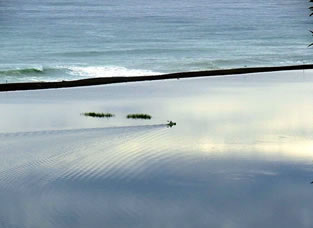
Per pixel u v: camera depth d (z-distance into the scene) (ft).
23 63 294.25
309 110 156.66
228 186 80.64
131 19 589.73
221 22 575.79
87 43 390.83
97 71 264.11
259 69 262.06
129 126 131.13
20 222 65.51
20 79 237.66
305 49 372.79
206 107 162.09
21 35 431.84
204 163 94.48
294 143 111.65
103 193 77.10
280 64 301.22
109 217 67.46
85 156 98.53
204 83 219.82
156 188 79.46
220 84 216.54
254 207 71.56
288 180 84.17
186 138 115.96
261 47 383.04
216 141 113.09
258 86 210.18
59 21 556.10
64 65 285.64
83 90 201.05
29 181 82.58
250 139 115.55
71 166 91.40
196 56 331.57
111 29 488.85
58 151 102.68
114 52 340.18
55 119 142.61
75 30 475.72
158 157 97.86
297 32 494.59
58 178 84.38
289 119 141.49
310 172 88.89
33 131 124.77
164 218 67.15
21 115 148.77
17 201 73.41
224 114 149.48
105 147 106.01
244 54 343.46
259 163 94.89
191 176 86.17
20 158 97.04
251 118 142.72
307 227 64.64
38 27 493.77
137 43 393.91
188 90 200.13
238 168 91.09
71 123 136.56
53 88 204.74
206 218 67.46
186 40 419.33
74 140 113.29
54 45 377.50
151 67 282.56
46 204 72.33
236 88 204.54
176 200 74.18
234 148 106.42
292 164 94.17
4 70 248.52
